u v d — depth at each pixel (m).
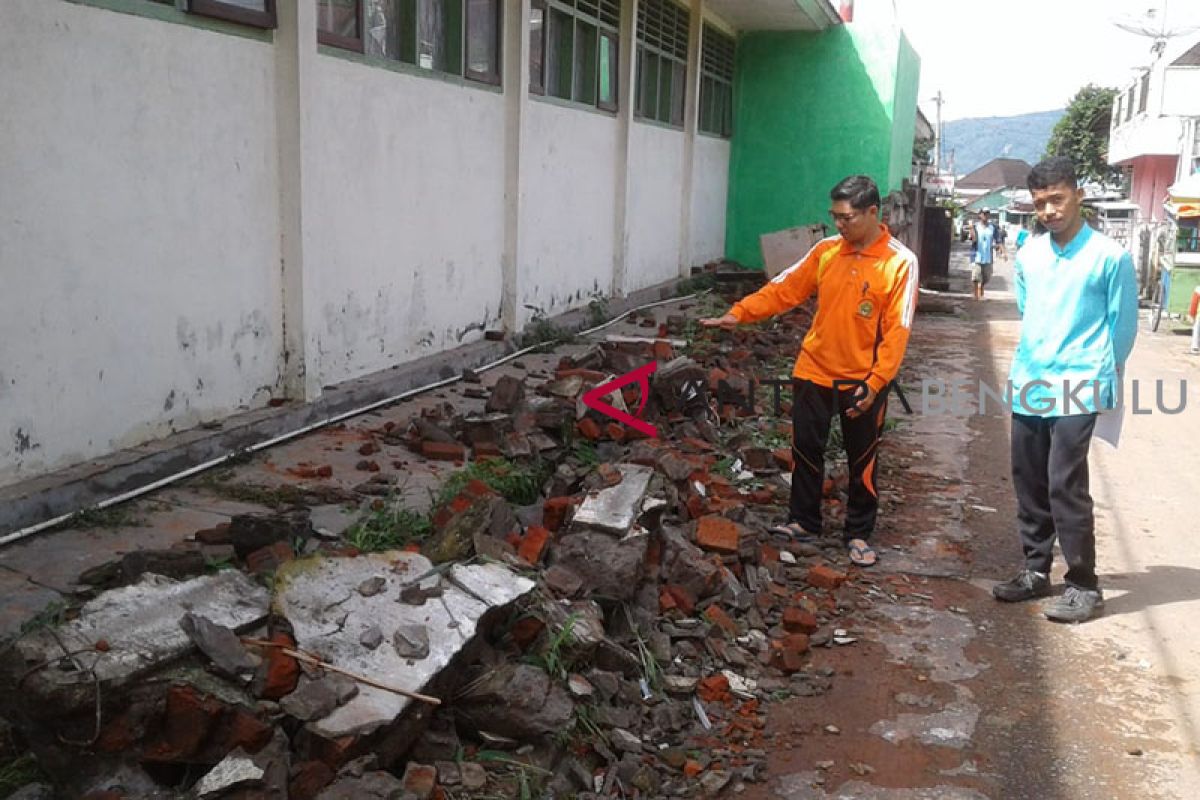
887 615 5.30
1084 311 5.12
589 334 11.84
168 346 5.81
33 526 4.69
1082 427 5.16
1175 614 5.39
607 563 4.44
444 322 9.22
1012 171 79.88
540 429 6.71
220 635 3.22
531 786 3.44
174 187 5.75
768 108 20.56
